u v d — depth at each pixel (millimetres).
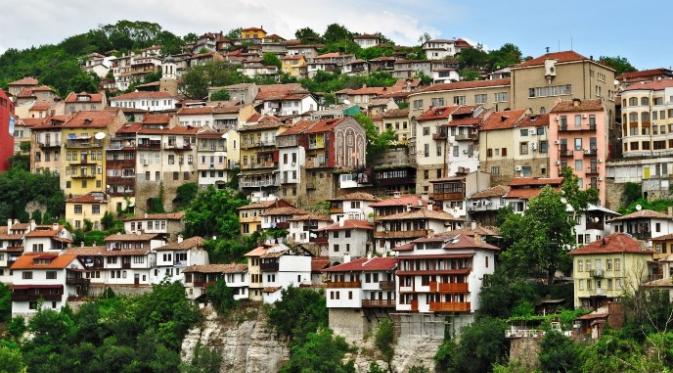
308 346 176000
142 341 185750
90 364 182375
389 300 177500
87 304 197125
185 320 196000
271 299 192875
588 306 162875
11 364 169375
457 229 186750
